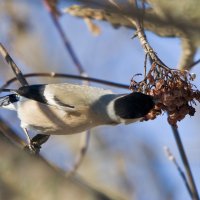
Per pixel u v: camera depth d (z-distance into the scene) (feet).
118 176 53.88
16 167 14.44
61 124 33.60
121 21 36.24
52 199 14.01
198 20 23.09
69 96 33.40
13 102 35.17
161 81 28.63
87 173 54.24
